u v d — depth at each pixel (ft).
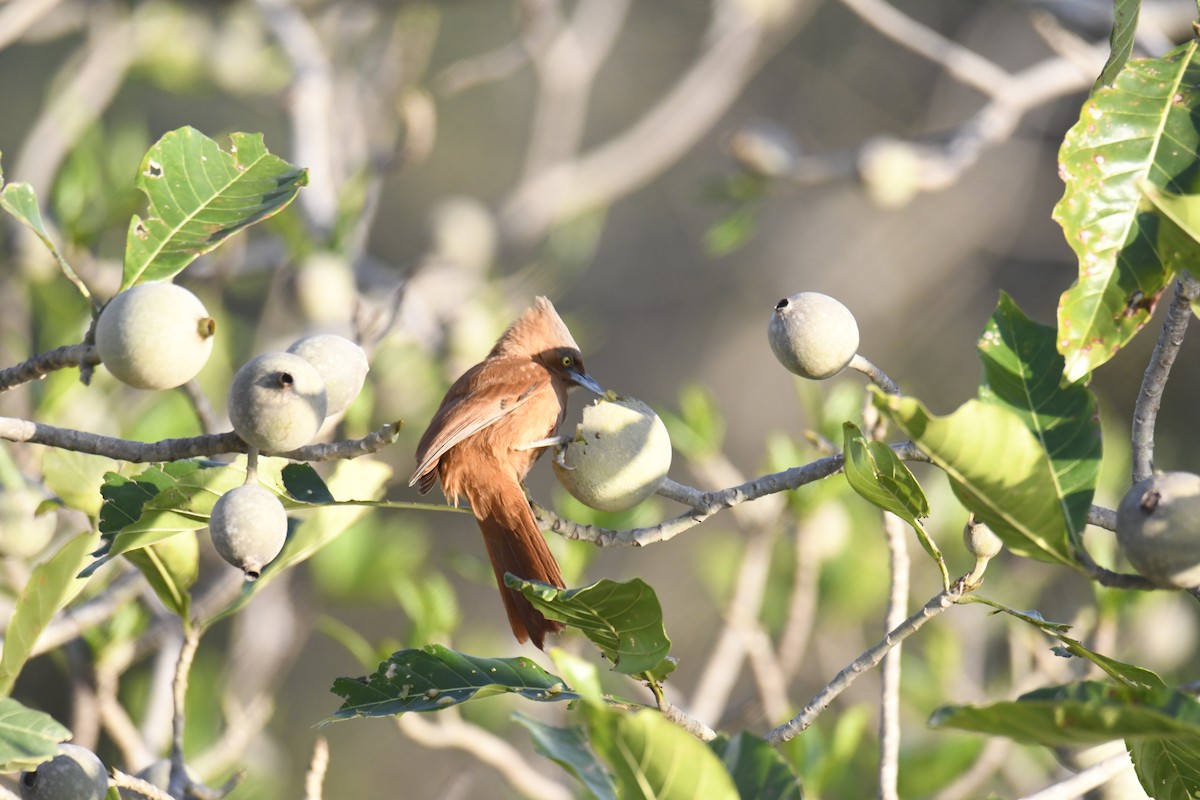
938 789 31.19
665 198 85.35
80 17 53.98
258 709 31.01
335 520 22.52
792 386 83.97
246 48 57.57
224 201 18.76
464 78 56.34
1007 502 14.11
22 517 22.24
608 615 15.92
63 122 44.96
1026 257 80.64
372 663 30.60
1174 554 13.67
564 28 62.49
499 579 23.35
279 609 40.27
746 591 32.42
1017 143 80.79
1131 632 32.24
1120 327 15.46
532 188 59.31
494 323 45.19
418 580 40.65
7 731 15.48
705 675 31.83
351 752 63.05
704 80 63.52
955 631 36.52
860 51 82.79
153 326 15.70
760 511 32.71
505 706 36.24
